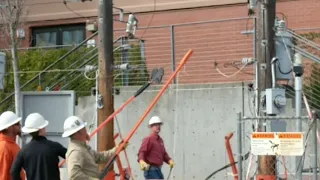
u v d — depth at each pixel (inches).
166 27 1172.5
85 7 1486.2
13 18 1056.8
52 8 1521.9
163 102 1029.8
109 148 789.9
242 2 1314.0
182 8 1374.3
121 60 1080.8
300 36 1018.1
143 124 1039.0
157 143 873.5
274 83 718.5
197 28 1194.0
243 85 973.8
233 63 1048.8
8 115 596.4
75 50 1184.2
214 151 989.8
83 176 535.5
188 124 1013.8
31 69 1215.6
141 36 1250.6
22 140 770.2
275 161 682.8
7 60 1194.6
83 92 1132.5
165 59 1189.1
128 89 1053.8
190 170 1007.0
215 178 987.3
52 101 890.1
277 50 735.7
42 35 1542.8
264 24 729.6
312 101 953.5
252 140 597.0
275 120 663.1
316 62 964.6
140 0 1411.2
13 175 568.1
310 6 1264.8
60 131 879.7
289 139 588.4
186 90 1018.1
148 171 867.4
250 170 732.0
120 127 1053.2
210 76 1127.6
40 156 563.5
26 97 909.8
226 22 1161.4
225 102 986.7
